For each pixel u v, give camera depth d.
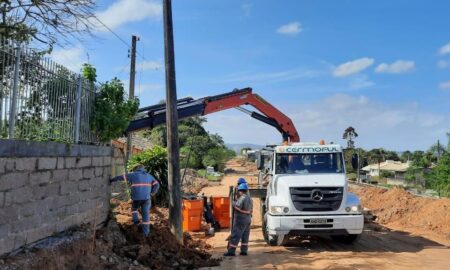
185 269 10.44
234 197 14.14
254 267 10.86
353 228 13.23
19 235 7.34
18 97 7.72
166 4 13.24
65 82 9.45
